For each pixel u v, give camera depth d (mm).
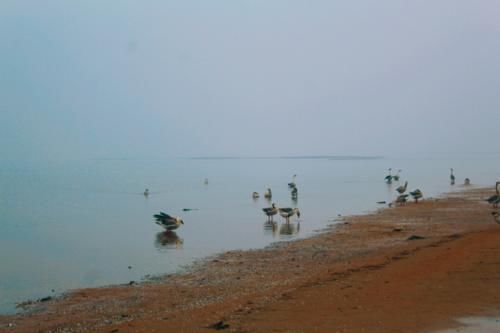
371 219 44906
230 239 36688
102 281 24672
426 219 43344
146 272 26422
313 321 14805
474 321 13867
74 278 25438
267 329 14336
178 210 56938
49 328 17547
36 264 29219
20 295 22312
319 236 36438
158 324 16312
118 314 18844
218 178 125375
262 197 72000
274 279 23172
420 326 13688
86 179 124812
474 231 33000
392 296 17047
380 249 29812
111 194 80812
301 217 48469
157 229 43031
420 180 103688
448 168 154000
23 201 70500
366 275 21109
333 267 24578
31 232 42219
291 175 136000
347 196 71688
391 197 69250
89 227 44844
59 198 74562
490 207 51031
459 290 17141
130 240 37438
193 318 16719
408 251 26500
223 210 56344
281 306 16938
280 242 34625
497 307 14992
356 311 15547
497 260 21219
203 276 24797
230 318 16125
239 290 21312
